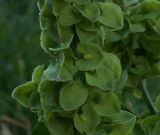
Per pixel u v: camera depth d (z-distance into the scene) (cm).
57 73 30
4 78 69
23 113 66
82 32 31
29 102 32
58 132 32
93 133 31
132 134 38
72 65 30
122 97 39
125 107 39
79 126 31
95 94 31
